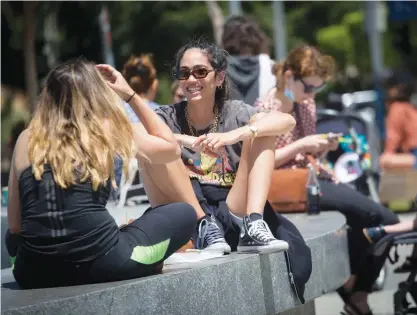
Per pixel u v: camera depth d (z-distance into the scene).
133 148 5.99
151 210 6.09
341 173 10.62
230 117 7.30
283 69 9.30
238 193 6.93
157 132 6.46
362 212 9.18
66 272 5.70
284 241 6.67
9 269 7.24
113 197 10.05
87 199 5.71
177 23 29.16
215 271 6.16
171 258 6.45
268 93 9.43
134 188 9.95
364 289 9.23
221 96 7.36
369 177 11.27
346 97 22.45
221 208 7.12
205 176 7.27
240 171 6.93
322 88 9.30
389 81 17.84
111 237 5.73
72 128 5.81
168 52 29.59
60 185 5.66
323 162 9.95
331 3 35.31
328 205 9.26
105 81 6.03
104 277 5.73
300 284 6.96
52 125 5.81
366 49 34.81
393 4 20.61
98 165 5.73
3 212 8.52
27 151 5.79
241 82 10.34
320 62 9.17
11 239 6.11
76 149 5.74
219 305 6.17
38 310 5.07
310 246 7.30
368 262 9.15
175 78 7.27
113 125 5.92
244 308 6.40
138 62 10.34
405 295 8.76
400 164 16.92
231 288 6.30
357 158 10.64
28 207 5.73
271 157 6.85
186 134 7.33
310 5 35.16
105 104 5.92
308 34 35.12
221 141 6.69
